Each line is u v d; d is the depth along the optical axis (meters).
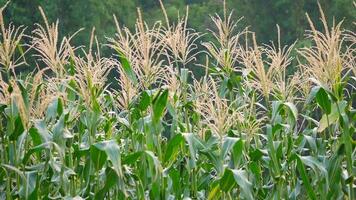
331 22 39.38
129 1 43.31
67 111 10.70
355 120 10.90
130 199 11.12
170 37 11.66
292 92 12.25
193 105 11.71
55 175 10.56
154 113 10.70
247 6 42.62
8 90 10.28
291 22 41.44
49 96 10.40
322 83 10.70
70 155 10.79
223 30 12.90
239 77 12.26
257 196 11.41
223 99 11.62
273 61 11.77
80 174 11.05
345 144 10.51
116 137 12.44
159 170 10.12
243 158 11.66
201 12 42.50
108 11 41.91
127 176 10.95
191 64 33.69
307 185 10.56
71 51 10.87
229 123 11.41
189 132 11.53
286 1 41.31
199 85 12.27
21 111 10.06
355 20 38.38
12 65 10.48
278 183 10.96
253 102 11.95
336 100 10.66
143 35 11.02
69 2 39.56
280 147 11.01
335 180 10.61
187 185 11.20
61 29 39.12
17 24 37.19
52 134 10.28
